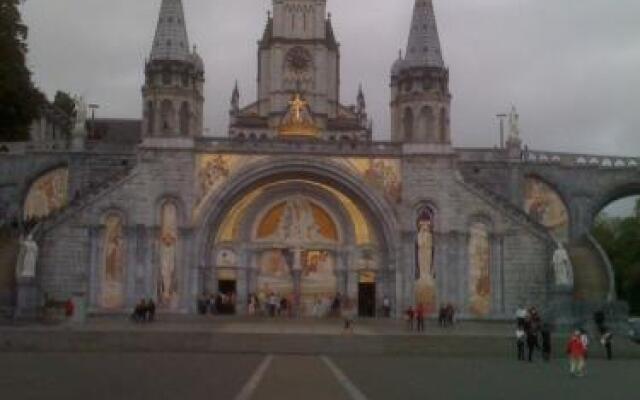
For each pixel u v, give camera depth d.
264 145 58.34
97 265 56.12
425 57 61.03
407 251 58.12
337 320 54.84
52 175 62.12
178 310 56.59
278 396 20.67
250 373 27.42
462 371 29.84
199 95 64.44
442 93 60.78
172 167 57.50
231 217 59.69
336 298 59.28
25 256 52.38
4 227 59.66
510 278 57.59
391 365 32.34
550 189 63.56
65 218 56.09
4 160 61.72
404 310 57.59
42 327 43.62
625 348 39.66
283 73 111.88
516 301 57.38
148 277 56.47
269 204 60.12
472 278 57.84
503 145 81.56
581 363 28.78
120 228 56.75
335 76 115.88
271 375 26.81
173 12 61.16
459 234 58.09
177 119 59.28
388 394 21.69
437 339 39.44
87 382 23.83
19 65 63.91
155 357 34.59
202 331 40.34
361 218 60.03
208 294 58.16
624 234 94.38
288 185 59.72
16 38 64.12
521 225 57.91
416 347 39.16
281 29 112.25
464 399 20.83
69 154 61.78
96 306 55.81
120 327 44.00
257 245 59.81
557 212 63.44
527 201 63.28
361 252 59.69
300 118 76.94
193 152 57.75
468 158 63.34
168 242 57.09
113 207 56.69
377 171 58.75
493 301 57.50
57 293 55.50
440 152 58.66
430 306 57.62
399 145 58.81
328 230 60.47
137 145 62.28
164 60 59.69
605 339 37.66
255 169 57.97
